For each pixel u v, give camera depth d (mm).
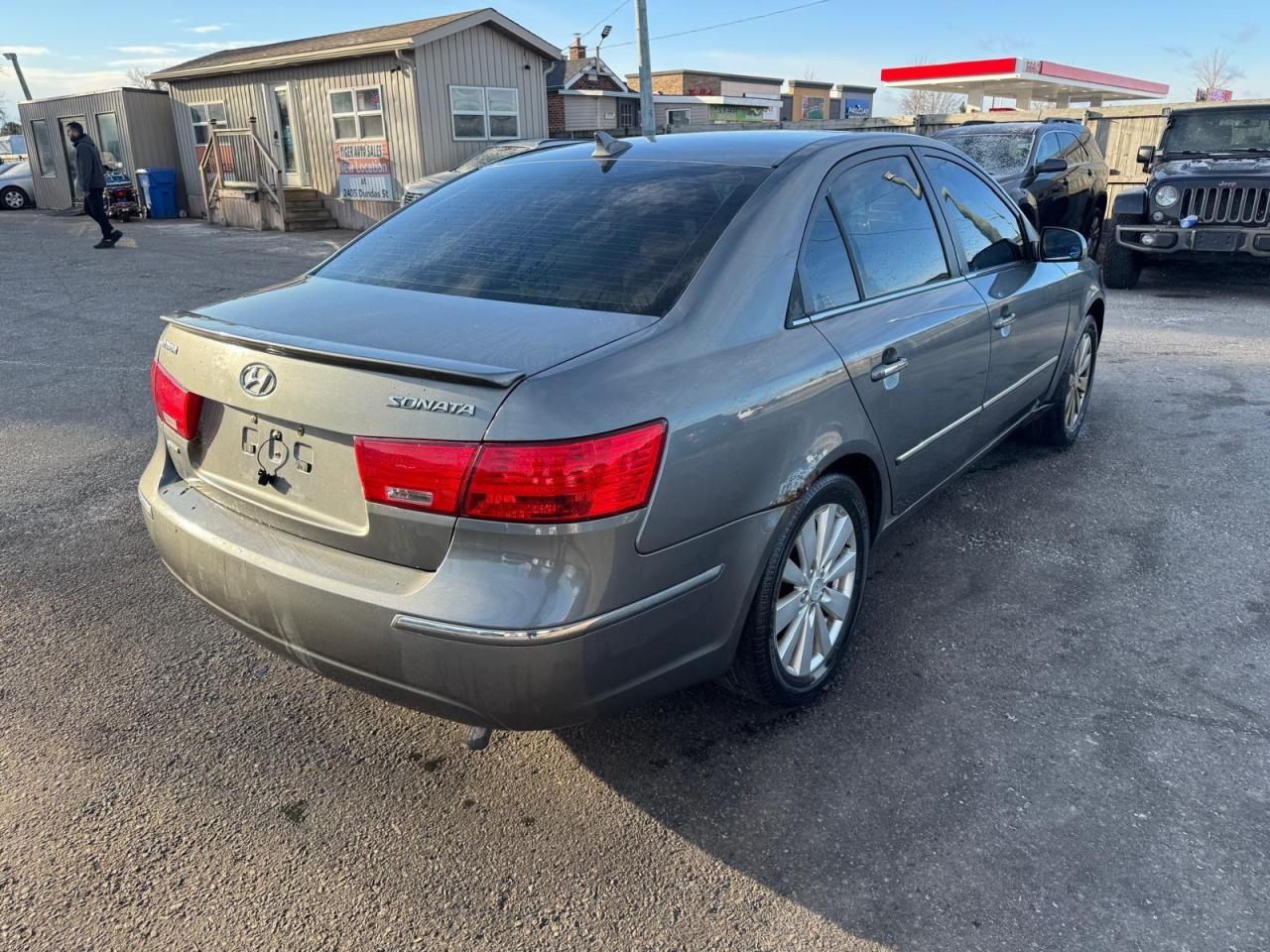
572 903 2162
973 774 2572
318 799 2498
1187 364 7004
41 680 3021
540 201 2947
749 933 2080
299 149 19844
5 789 2516
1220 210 9625
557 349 2135
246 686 3004
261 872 2250
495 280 2576
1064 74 22469
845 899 2168
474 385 1985
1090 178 11852
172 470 2705
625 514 2039
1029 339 4176
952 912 2127
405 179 18141
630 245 2596
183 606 3500
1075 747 2678
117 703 2906
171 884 2213
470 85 18391
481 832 2385
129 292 10688
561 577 1995
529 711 2066
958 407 3555
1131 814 2416
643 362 2164
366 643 2111
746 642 2570
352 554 2182
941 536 4078
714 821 2416
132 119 21641
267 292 2820
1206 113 10688
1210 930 2066
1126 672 3039
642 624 2148
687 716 2850
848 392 2734
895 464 3121
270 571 2236
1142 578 3676
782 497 2475
